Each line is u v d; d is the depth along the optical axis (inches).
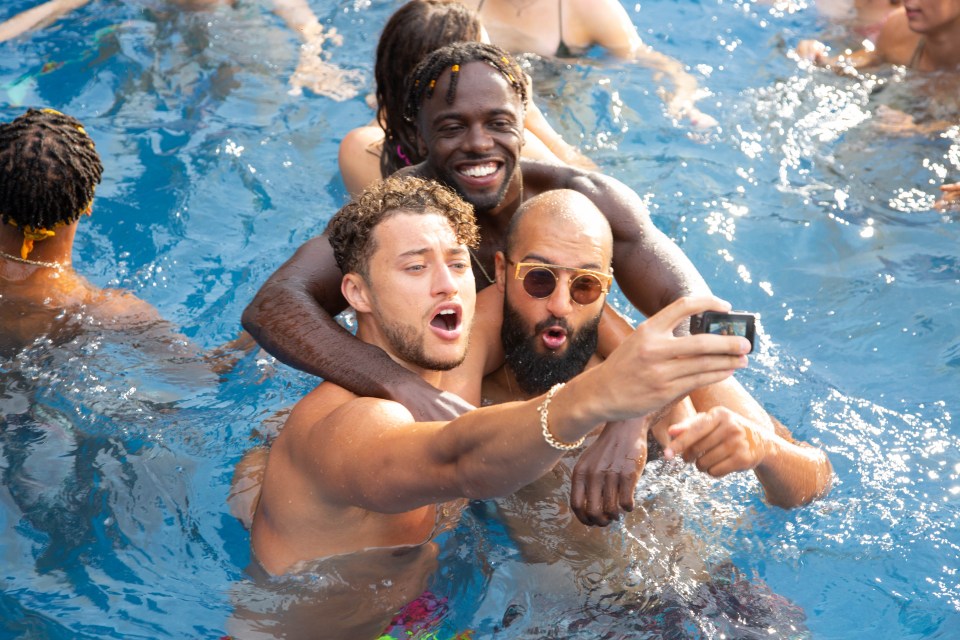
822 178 204.5
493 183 140.3
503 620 114.9
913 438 147.2
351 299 119.7
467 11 171.2
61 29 248.4
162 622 115.2
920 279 179.8
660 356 79.4
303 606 115.2
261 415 147.1
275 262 183.2
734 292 178.9
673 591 118.0
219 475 136.6
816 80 235.6
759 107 225.3
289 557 114.7
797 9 271.1
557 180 151.1
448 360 116.4
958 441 146.4
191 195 197.9
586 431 84.2
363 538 113.9
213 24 251.1
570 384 84.6
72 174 156.9
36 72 233.5
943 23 227.6
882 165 207.0
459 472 91.0
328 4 265.3
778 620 116.6
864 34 257.1
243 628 114.6
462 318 115.8
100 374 151.6
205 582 120.3
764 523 128.6
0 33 245.1
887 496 135.2
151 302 174.1
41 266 162.1
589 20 238.7
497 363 131.8
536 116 199.5
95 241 186.4
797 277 181.8
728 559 123.3
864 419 151.0
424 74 139.9
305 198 198.5
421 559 119.0
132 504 131.7
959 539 129.0
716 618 115.6
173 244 186.5
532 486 127.0
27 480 134.9
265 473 117.6
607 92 227.0
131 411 146.1
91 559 123.7
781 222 193.3
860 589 121.5
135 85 230.5
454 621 114.9
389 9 263.1
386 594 116.5
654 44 252.1
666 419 128.5
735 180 203.6
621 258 143.9
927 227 191.5
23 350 153.4
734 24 262.8
